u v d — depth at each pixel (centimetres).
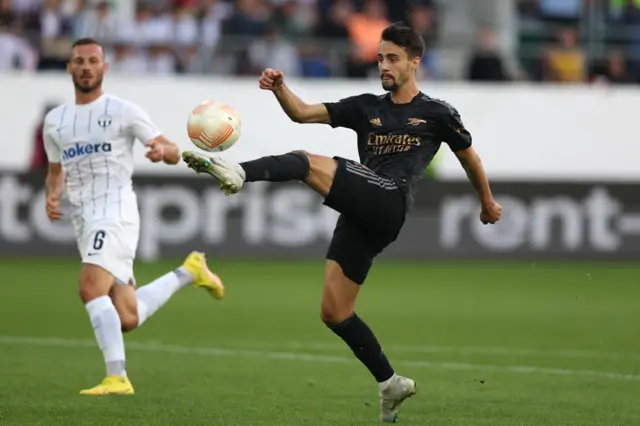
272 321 4412
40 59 6881
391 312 4775
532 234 6819
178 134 6575
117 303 2875
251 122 6569
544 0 8150
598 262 6856
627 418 2547
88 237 2808
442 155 6762
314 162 2292
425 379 3123
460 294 5466
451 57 7606
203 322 4369
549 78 7412
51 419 2383
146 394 2761
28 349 3572
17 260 6438
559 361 3500
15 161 6481
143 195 6494
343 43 7300
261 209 6600
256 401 2703
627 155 6888
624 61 7681
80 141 2847
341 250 2391
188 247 6538
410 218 6762
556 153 6838
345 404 2688
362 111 2447
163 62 7044
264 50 7156
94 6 7188
